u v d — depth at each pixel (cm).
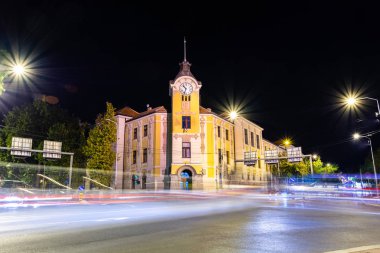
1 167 3575
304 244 814
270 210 1767
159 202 2502
